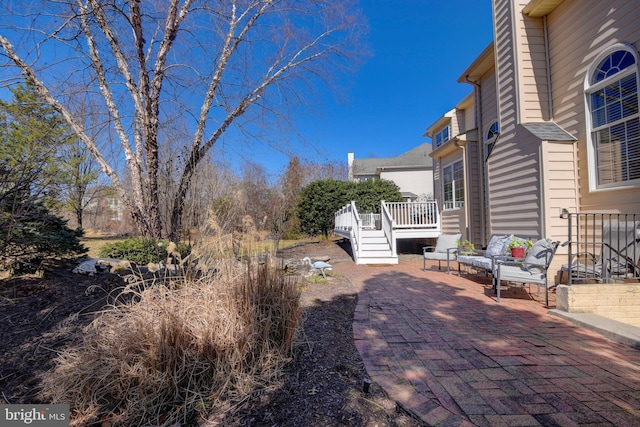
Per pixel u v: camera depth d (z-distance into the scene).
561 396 2.08
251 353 2.42
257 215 5.04
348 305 4.44
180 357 2.16
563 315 3.75
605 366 2.52
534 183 5.84
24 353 2.56
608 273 4.29
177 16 7.06
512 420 1.84
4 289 3.89
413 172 25.05
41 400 2.03
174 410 1.99
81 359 2.11
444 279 6.45
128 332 2.18
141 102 7.08
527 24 6.35
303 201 17.30
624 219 4.83
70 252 5.21
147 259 6.11
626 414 1.88
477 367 2.53
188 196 5.65
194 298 2.51
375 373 2.44
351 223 10.54
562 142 5.64
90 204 16.86
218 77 7.75
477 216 9.47
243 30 7.93
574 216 5.57
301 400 2.08
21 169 3.67
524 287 5.56
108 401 2.04
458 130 13.12
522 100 6.27
